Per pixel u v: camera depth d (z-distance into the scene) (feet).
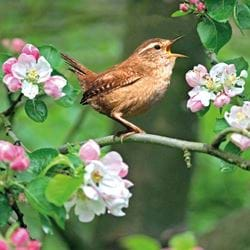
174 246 19.98
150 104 31.91
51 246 54.24
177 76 46.34
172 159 47.24
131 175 47.19
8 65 27.30
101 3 55.21
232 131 25.81
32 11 53.16
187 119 46.85
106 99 31.14
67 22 53.31
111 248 47.06
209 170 60.44
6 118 28.78
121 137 28.73
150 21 46.21
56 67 28.19
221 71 28.32
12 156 22.81
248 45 53.16
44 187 22.31
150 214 47.19
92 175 22.41
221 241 43.19
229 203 59.06
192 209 58.39
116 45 55.47
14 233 20.92
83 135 55.21
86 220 22.84
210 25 28.68
